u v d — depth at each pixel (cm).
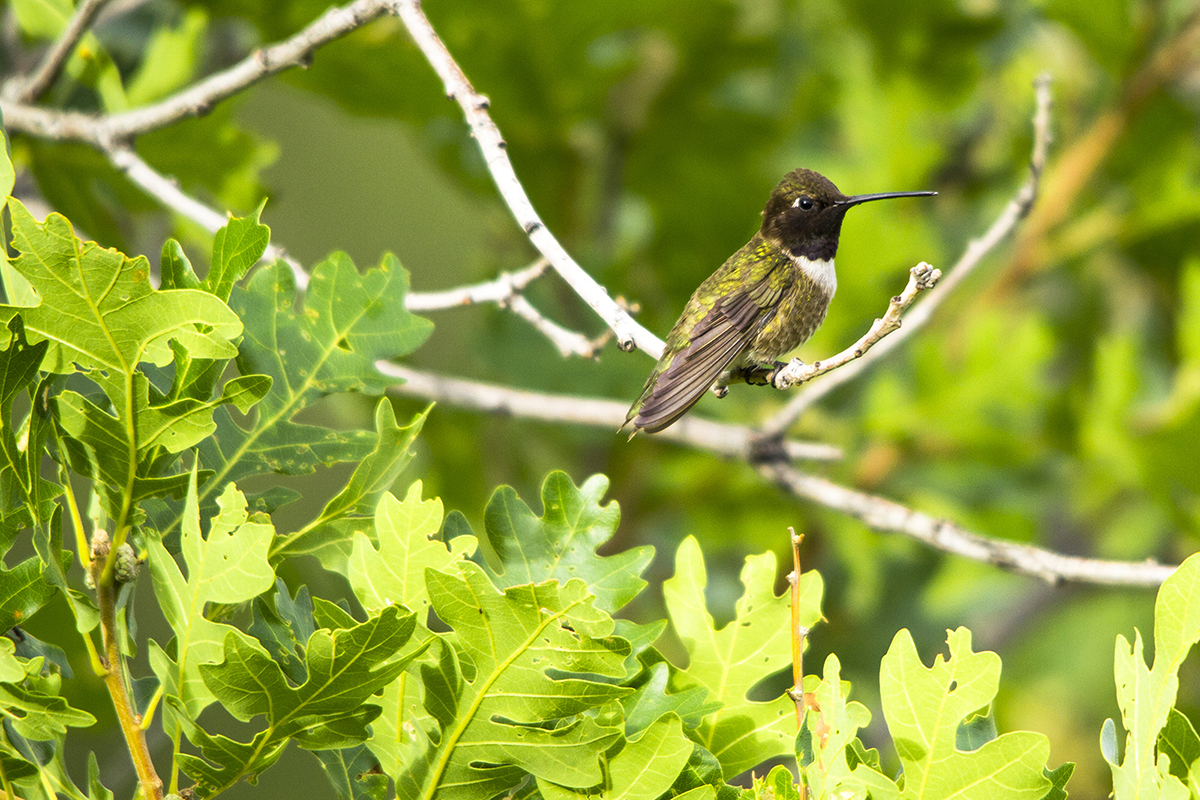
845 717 396
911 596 1270
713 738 452
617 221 1357
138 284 414
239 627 482
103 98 912
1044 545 1483
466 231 1862
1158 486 1138
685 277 1287
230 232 439
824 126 1427
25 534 1137
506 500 456
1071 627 1556
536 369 1212
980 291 1273
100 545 437
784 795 403
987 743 391
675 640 1243
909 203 1248
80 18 823
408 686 425
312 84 1169
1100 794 1448
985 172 1399
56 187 926
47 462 888
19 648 446
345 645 381
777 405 1220
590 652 391
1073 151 1249
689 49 1215
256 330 493
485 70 1151
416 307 746
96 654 423
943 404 1151
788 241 963
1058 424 1150
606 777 404
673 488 1216
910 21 1241
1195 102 1297
